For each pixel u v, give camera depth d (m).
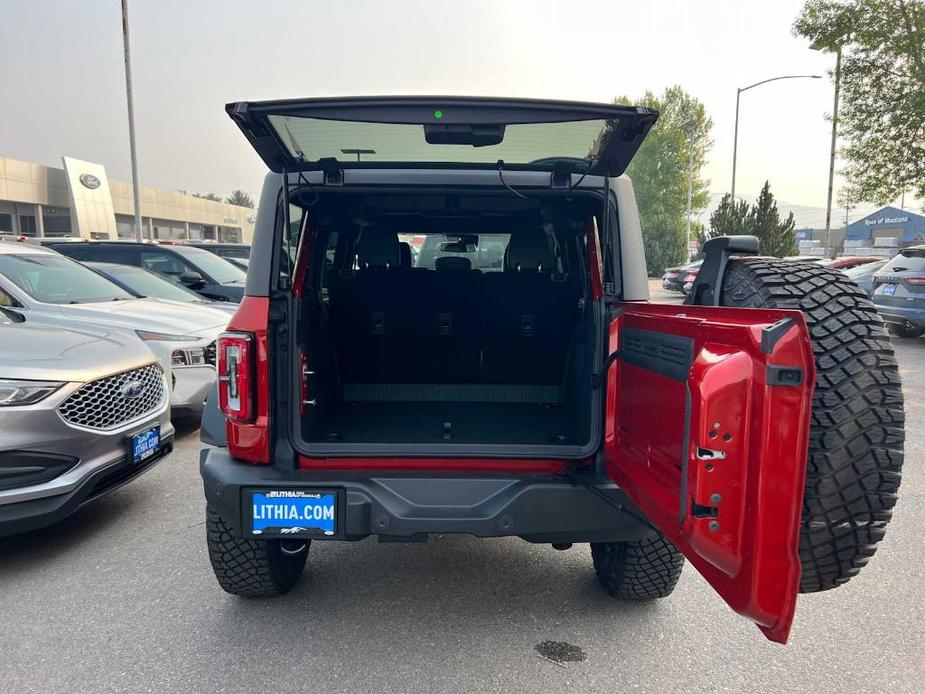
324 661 2.75
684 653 2.85
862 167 20.11
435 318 3.77
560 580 3.52
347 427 3.23
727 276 2.37
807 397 1.69
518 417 3.50
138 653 2.79
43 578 3.46
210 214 57.97
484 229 3.93
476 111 2.28
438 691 2.57
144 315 6.20
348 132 2.41
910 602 3.33
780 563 1.74
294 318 2.70
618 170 2.71
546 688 2.60
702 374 1.80
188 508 4.47
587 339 2.92
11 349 3.72
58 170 38.03
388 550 3.88
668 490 2.10
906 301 12.04
